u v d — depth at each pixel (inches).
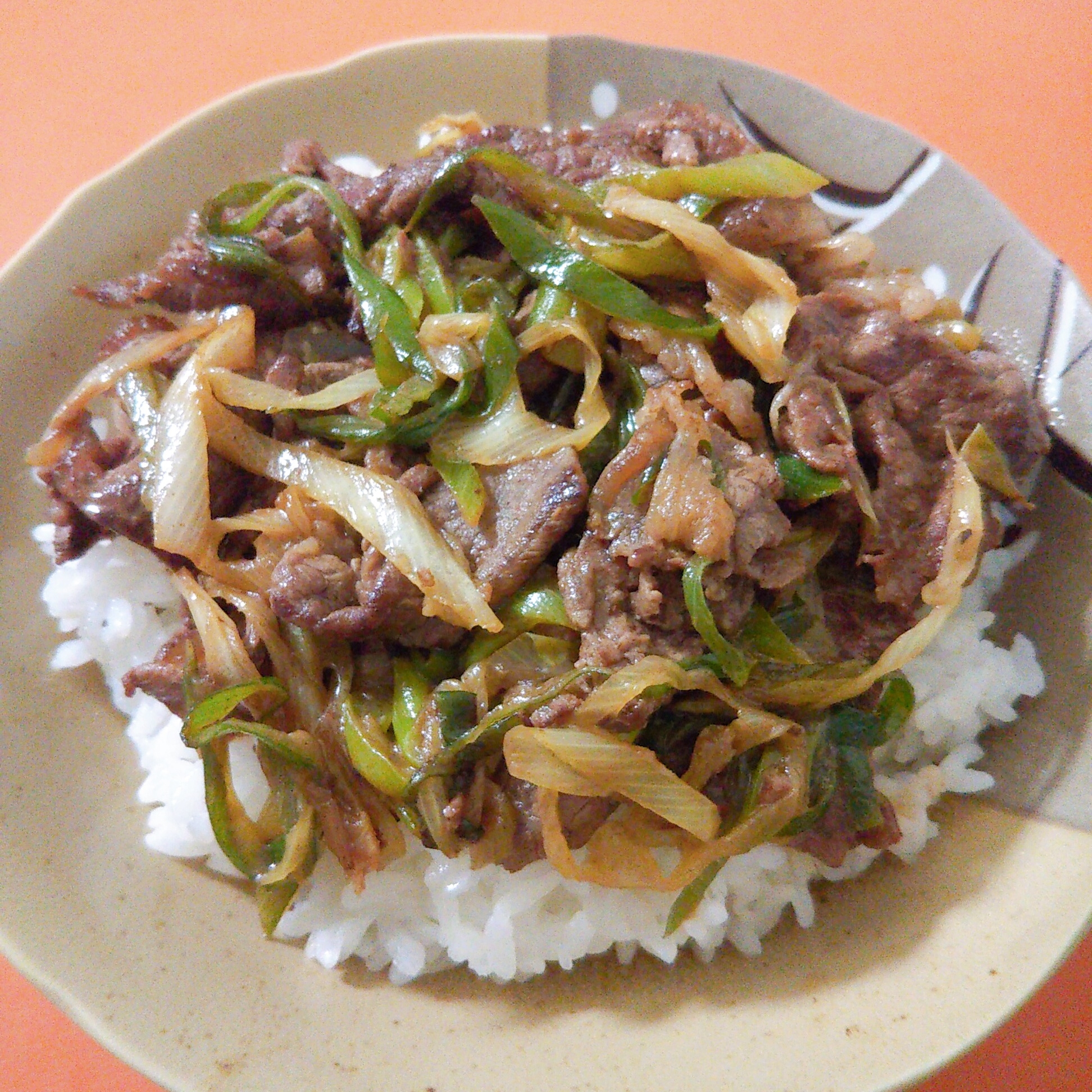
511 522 8.0
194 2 14.2
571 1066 7.6
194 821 8.8
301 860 8.1
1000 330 10.1
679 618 7.9
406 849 8.5
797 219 9.0
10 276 10.0
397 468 8.3
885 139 10.8
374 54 11.2
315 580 7.9
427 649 8.3
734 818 8.1
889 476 8.6
